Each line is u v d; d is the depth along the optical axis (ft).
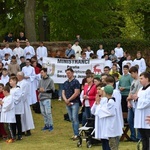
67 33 115.44
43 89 54.75
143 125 36.81
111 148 37.04
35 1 102.94
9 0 114.01
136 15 132.26
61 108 69.77
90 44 98.07
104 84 40.37
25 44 93.81
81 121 54.70
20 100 50.49
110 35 139.13
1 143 49.47
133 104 44.50
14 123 50.34
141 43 105.09
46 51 90.74
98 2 112.57
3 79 64.69
